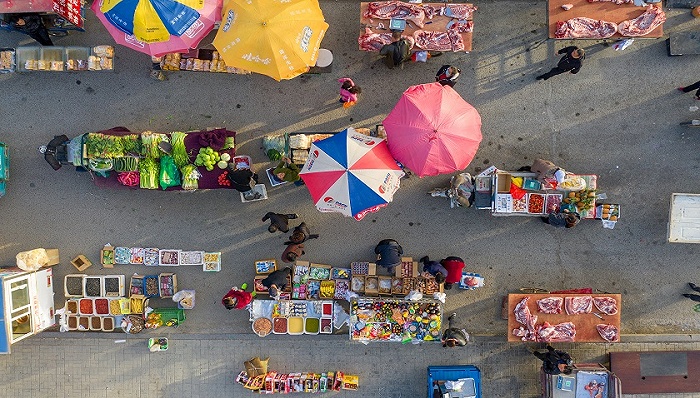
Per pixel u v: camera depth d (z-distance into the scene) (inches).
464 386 430.9
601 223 451.8
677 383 451.8
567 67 406.3
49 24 428.5
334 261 456.1
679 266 453.4
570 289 455.2
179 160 413.4
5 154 442.3
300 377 448.8
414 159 380.5
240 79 450.3
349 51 450.3
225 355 461.4
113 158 416.5
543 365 430.6
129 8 371.6
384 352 459.8
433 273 423.8
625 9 413.7
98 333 458.9
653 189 450.0
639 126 448.5
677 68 446.3
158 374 462.6
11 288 407.5
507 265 455.5
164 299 460.8
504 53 449.7
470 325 459.5
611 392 431.8
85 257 455.8
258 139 451.5
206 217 455.5
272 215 423.8
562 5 412.5
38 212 455.5
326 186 375.2
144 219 455.5
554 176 395.5
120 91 450.6
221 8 401.4
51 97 450.9
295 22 375.2
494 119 450.6
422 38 419.5
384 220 454.0
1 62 435.2
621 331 457.1
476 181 425.4
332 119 451.8
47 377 463.5
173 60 431.8
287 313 446.0
